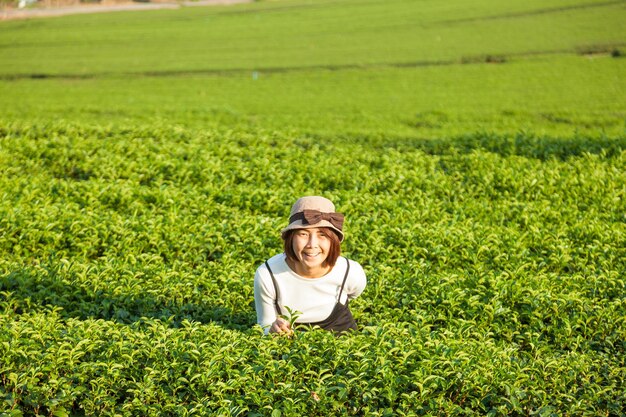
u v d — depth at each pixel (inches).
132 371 247.4
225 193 544.1
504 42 1828.2
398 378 233.6
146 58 1930.4
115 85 1600.6
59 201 523.2
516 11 2193.7
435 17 2247.8
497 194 564.4
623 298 330.6
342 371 238.2
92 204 519.8
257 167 623.2
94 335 263.1
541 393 237.5
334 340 245.8
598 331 305.4
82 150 668.7
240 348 248.4
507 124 1080.2
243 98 1419.8
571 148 674.2
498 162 628.4
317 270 255.4
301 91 1482.5
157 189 538.9
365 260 417.7
